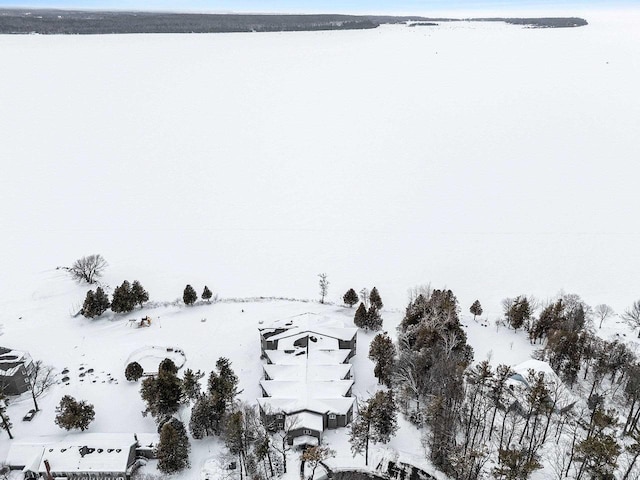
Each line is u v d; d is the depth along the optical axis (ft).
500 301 422.00
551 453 242.99
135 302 374.22
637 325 368.68
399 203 641.40
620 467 230.48
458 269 480.64
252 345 330.95
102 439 244.42
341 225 580.71
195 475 233.76
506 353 331.77
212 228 568.82
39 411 271.28
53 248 506.48
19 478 225.56
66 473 228.43
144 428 263.08
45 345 331.77
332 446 248.93
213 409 250.16
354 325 349.00
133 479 230.89
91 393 286.66
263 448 230.48
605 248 514.68
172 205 632.79
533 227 566.36
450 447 238.68
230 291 433.07
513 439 250.78
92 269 429.79
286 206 634.43
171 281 448.65
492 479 227.40
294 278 461.37
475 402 271.69
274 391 266.36
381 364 290.35
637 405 278.67
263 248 522.47
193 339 337.72
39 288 416.87
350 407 258.98
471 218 593.83
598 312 386.32
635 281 453.58
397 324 363.76
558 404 265.34
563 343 302.25
